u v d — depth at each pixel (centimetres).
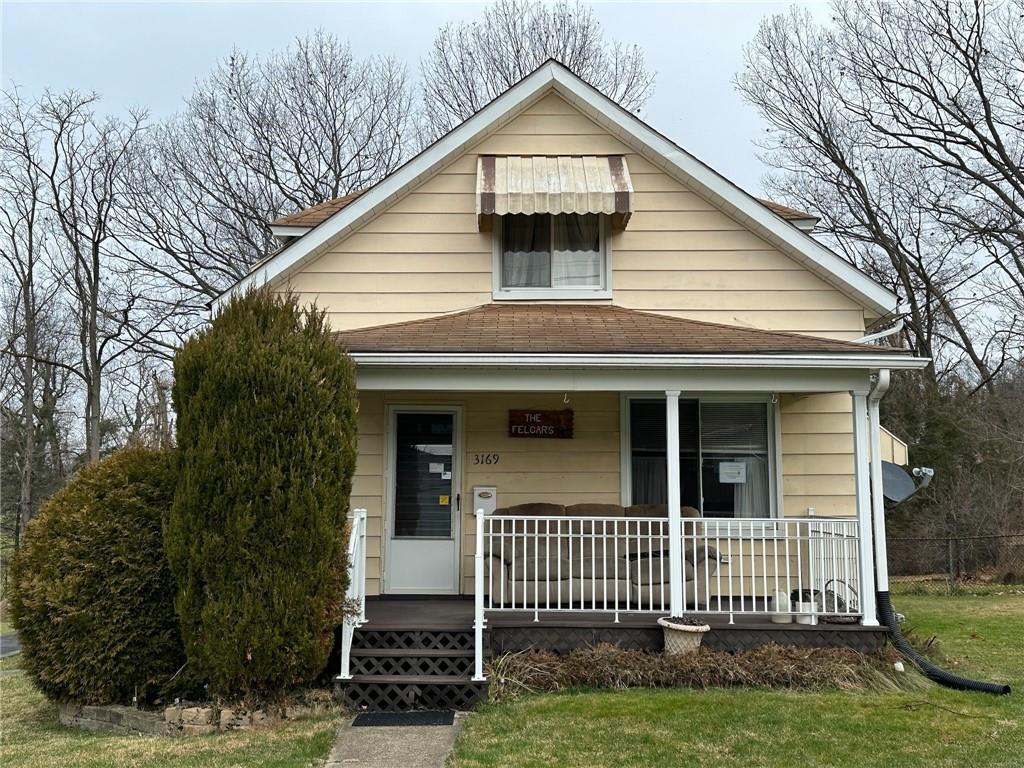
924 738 591
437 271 1034
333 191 2852
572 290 1036
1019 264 2283
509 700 693
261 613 650
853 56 2480
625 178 1003
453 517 1001
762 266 1026
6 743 646
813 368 804
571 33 2902
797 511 984
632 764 541
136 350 2556
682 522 850
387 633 755
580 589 863
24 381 2623
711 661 734
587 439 1009
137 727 671
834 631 775
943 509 2097
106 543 709
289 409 683
